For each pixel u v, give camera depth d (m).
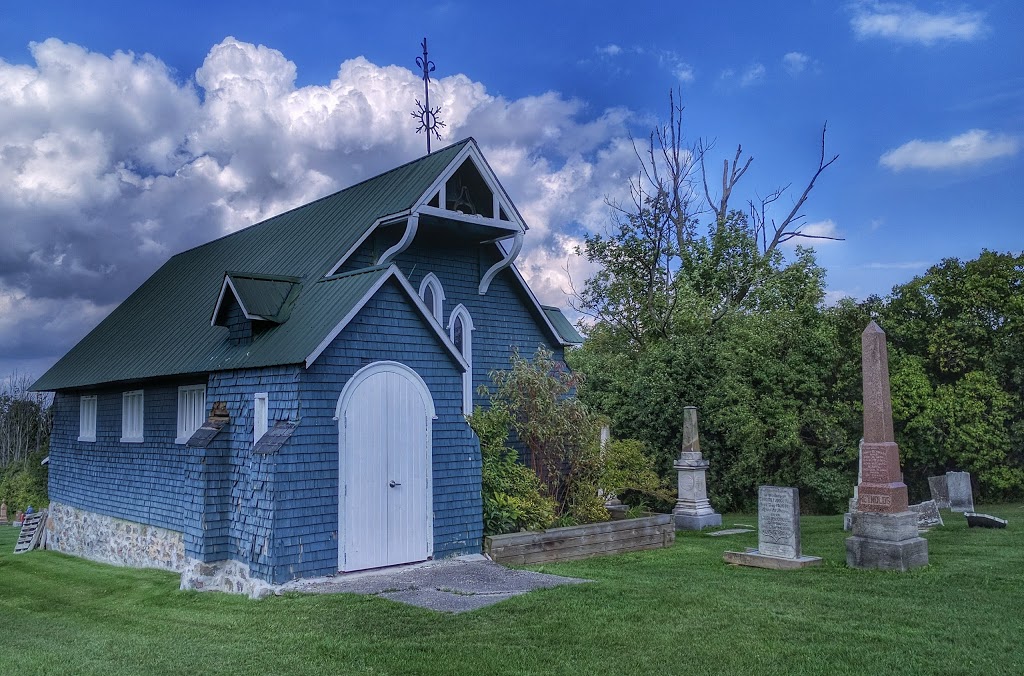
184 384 16.30
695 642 8.74
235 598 12.36
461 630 9.35
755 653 8.34
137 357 18.44
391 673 8.09
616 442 19.70
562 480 16.75
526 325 18.84
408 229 15.10
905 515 12.66
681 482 20.44
